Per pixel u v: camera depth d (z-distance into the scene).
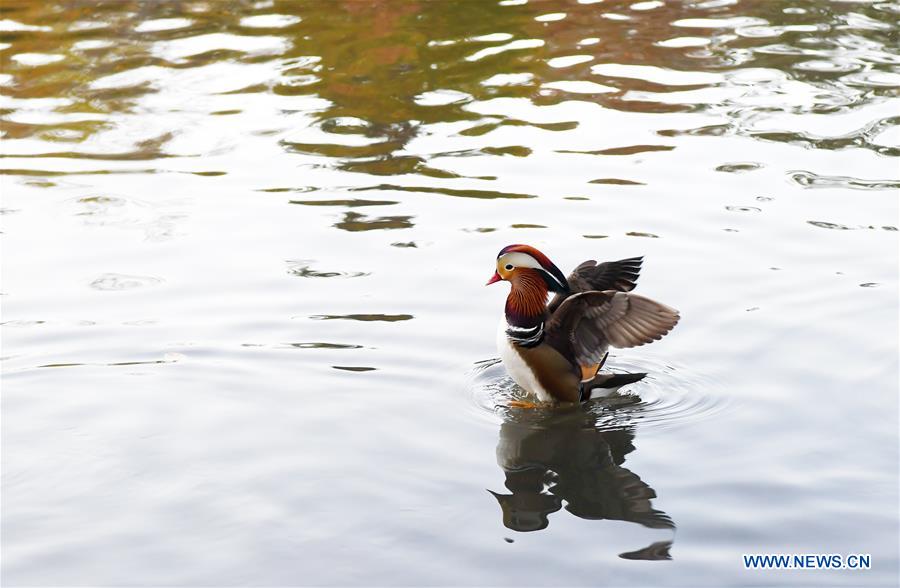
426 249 14.08
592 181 15.87
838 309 12.36
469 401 11.03
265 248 14.16
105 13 22.88
